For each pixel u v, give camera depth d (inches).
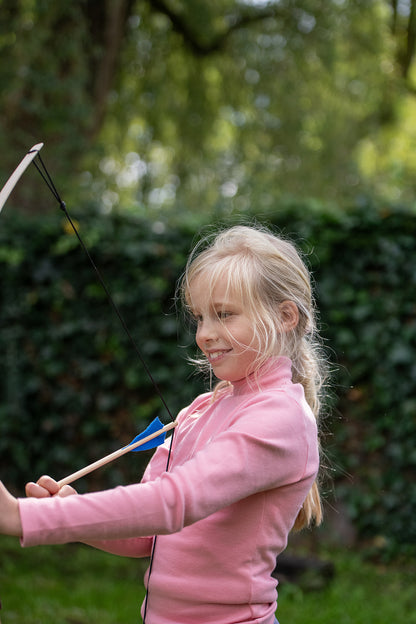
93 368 168.2
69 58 207.5
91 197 205.9
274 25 273.3
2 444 170.9
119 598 132.3
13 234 168.6
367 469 159.6
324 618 123.0
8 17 195.8
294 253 59.0
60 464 173.3
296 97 274.8
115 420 170.4
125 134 274.4
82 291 169.0
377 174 311.4
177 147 286.8
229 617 50.0
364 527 158.7
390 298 157.8
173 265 164.9
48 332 169.9
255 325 52.8
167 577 51.4
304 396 56.4
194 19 267.7
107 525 43.8
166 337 166.1
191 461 47.6
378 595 137.5
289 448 49.7
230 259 54.2
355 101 288.0
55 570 147.3
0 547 157.8
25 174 195.6
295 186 275.1
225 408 55.5
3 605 124.1
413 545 155.4
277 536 51.3
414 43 313.0
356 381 159.6
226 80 279.3
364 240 157.9
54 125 202.8
